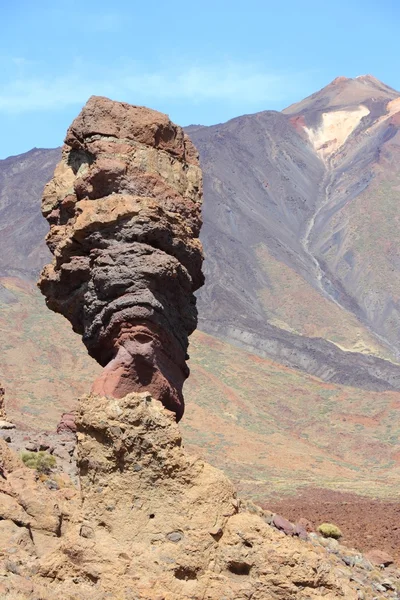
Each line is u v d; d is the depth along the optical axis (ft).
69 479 73.56
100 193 72.43
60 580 51.65
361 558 76.02
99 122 74.28
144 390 69.41
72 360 392.68
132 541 53.72
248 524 54.24
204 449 327.26
